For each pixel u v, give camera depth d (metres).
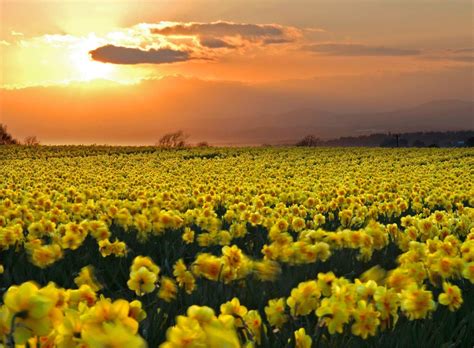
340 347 4.19
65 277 6.49
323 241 6.72
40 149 58.44
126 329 2.49
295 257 5.96
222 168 38.22
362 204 14.26
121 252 7.15
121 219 9.46
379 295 4.21
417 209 14.47
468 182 24.48
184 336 2.53
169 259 7.93
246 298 5.43
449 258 5.63
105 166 41.00
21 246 7.89
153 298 5.32
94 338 2.37
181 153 55.22
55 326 2.81
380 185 21.92
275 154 54.16
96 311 2.82
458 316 5.39
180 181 25.77
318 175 32.66
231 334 2.57
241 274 5.27
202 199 14.24
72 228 7.39
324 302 3.97
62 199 14.34
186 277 5.26
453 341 4.84
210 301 5.25
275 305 4.32
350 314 4.07
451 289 4.86
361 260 7.16
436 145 94.44
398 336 4.41
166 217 8.62
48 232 8.25
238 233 8.98
